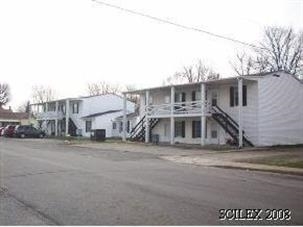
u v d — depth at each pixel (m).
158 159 23.69
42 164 19.64
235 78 33.19
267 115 34.62
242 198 10.78
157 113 41.25
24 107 123.12
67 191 11.87
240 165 20.08
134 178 14.75
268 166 19.64
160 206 9.67
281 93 35.81
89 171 16.88
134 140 44.44
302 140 37.28
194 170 18.08
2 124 94.62
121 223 8.09
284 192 11.95
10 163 20.11
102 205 9.82
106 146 36.03
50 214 8.97
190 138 40.34
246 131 35.00
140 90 43.06
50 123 69.25
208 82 35.88
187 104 40.03
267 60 58.72
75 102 63.88
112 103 65.00
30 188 12.51
